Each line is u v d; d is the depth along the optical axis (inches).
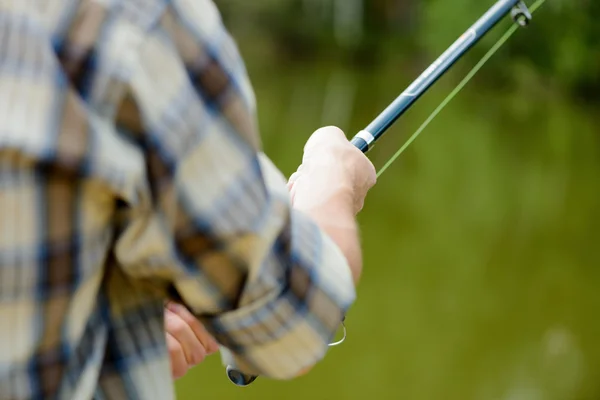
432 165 340.2
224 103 22.2
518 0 56.6
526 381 152.1
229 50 22.6
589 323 179.2
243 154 22.3
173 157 21.2
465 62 518.6
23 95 20.3
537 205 279.0
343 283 24.9
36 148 20.0
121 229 21.7
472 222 256.4
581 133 423.8
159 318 24.2
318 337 24.4
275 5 781.9
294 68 699.4
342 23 773.9
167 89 21.3
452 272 211.9
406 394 145.9
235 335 23.6
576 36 508.7
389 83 635.5
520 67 520.7
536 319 181.3
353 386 146.6
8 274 20.3
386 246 233.1
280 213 23.2
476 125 435.8
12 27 20.9
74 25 21.0
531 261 220.4
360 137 45.7
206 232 21.9
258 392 140.3
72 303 21.1
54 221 20.4
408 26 764.0
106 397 23.4
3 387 21.0
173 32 21.7
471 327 177.0
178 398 134.9
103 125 20.7
